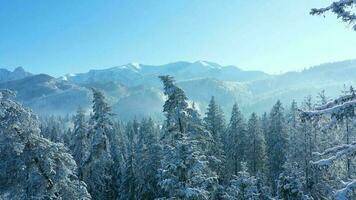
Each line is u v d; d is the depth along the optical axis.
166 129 38.28
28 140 25.12
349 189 11.46
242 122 70.06
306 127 36.09
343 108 11.17
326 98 37.59
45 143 25.44
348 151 11.74
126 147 77.25
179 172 24.59
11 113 24.61
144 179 51.44
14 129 24.88
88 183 48.12
